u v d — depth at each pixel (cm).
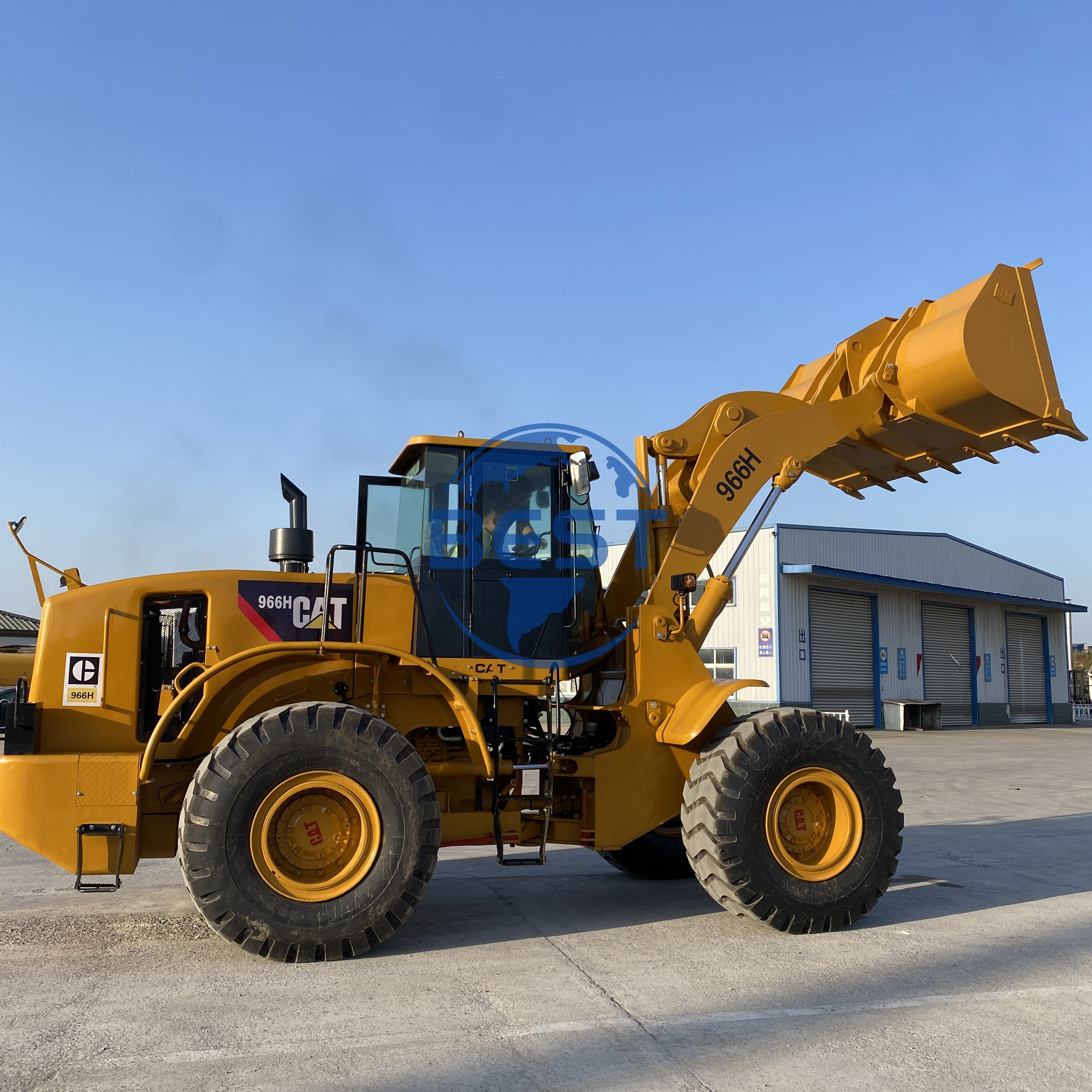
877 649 2728
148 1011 355
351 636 505
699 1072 298
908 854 724
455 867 684
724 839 470
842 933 480
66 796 434
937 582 2977
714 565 2550
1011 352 556
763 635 2455
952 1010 358
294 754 425
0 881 623
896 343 586
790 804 491
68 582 507
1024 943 459
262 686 491
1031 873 647
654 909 540
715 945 455
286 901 417
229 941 449
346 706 444
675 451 577
